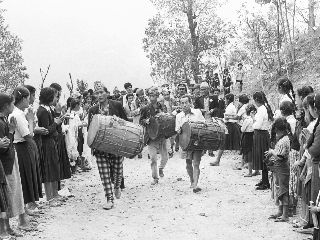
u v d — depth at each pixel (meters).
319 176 6.60
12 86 28.22
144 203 9.59
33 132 8.60
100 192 10.64
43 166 9.03
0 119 7.07
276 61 24.36
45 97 8.96
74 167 12.67
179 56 28.55
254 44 24.92
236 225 7.95
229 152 15.66
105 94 9.73
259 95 10.45
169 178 12.02
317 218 5.80
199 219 8.35
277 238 7.23
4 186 6.99
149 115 11.30
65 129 11.85
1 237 7.04
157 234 7.62
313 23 24.03
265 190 10.31
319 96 6.50
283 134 8.07
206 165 13.43
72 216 8.64
